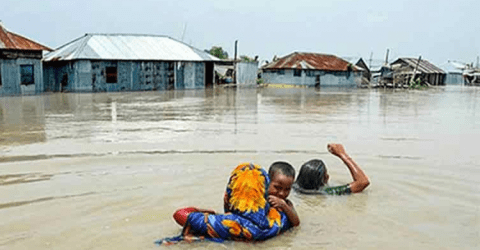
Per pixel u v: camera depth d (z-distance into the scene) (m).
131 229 4.11
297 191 5.38
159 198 5.06
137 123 12.54
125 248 3.68
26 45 28.30
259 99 24.66
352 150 8.44
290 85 49.66
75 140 9.35
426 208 4.80
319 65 50.66
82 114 15.25
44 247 3.71
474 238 3.96
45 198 5.09
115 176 6.13
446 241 3.90
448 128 12.19
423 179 6.09
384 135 10.59
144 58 34.81
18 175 6.21
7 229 4.12
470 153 8.21
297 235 4.00
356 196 5.23
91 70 32.53
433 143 9.45
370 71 59.19
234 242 3.82
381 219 4.44
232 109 17.64
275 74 50.44
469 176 6.30
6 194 5.26
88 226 4.19
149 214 4.52
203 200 4.98
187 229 3.90
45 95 27.75
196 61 38.03
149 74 35.47
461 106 21.33
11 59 27.66
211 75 41.09
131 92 32.59
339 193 5.29
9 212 4.60
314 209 4.74
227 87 42.56
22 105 19.36
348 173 6.43
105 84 33.28
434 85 65.56
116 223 4.27
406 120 14.27
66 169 6.59
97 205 4.81
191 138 9.65
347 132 11.02
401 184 5.80
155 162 7.07
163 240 3.81
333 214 4.58
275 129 11.36
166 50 37.44
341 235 4.02
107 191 5.36
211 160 7.25
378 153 8.14
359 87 52.22
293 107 19.16
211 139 9.52
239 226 3.80
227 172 6.35
